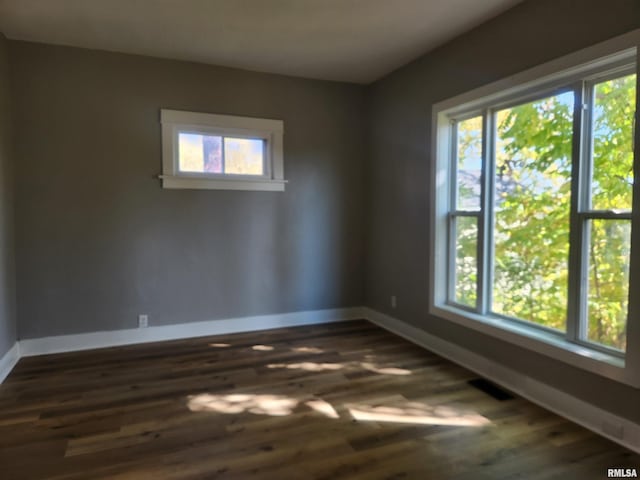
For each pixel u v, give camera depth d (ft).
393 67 13.19
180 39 11.05
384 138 14.10
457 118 11.40
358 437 7.43
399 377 10.09
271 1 8.98
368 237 15.26
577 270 8.27
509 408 8.52
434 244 11.78
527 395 9.05
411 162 12.76
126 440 7.30
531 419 8.06
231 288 13.70
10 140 10.94
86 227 11.95
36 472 6.41
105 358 11.31
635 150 6.95
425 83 12.05
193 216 13.07
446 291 11.91
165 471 6.45
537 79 8.64
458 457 6.85
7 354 10.41
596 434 7.51
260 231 13.96
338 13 9.53
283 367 10.73
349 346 12.39
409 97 12.78
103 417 8.10
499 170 10.22
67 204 11.74
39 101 11.34
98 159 11.96
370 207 15.07
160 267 12.78
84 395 9.06
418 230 12.52
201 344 12.53
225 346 12.35
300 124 14.28
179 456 6.84
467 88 10.48
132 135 12.25
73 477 6.30
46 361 11.07
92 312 12.14
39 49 11.28
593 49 7.51
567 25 7.99
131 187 12.33
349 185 15.16
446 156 11.66
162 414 8.23
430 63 11.82
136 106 12.23
